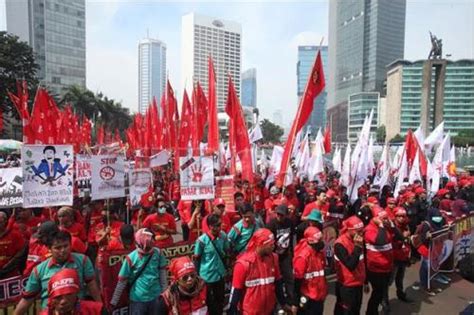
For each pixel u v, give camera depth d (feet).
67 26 347.56
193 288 13.74
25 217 24.95
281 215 21.89
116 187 25.85
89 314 11.64
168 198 44.65
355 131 331.77
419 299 25.54
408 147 46.26
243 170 30.63
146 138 56.65
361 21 404.98
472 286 27.76
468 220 32.22
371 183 56.34
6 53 144.36
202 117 36.42
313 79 27.50
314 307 16.99
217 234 19.42
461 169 91.66
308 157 52.26
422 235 27.17
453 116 326.65
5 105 145.48
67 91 226.38
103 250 20.75
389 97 313.73
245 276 15.31
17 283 18.11
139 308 16.29
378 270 20.36
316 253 17.28
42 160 22.47
